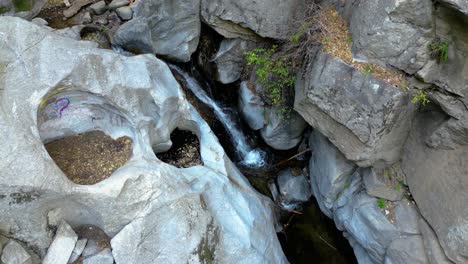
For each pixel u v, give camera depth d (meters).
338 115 5.86
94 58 5.57
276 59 6.99
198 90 8.37
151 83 6.05
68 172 5.56
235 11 7.07
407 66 5.34
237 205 6.24
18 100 4.93
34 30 5.29
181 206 5.39
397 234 6.07
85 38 7.69
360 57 5.62
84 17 7.94
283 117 7.63
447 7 4.71
